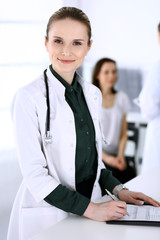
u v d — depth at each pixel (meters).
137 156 3.62
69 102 1.38
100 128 1.51
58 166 1.35
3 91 3.90
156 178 1.78
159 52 4.00
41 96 1.31
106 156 3.34
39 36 3.92
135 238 1.15
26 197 1.36
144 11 3.99
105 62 3.30
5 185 3.46
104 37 4.12
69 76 1.38
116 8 4.05
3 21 3.76
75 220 1.28
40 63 3.96
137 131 3.58
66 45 1.27
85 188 1.43
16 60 3.88
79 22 1.27
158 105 3.05
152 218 1.27
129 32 4.06
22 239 1.36
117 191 1.46
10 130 4.02
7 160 3.90
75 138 1.33
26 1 3.81
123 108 3.37
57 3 3.92
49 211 1.34
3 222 2.76
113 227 1.23
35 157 1.28
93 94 1.44
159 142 3.07
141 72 4.07
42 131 1.32
